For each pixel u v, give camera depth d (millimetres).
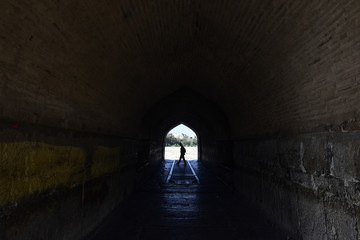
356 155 2465
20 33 2088
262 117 5340
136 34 4027
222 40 4660
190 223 4902
